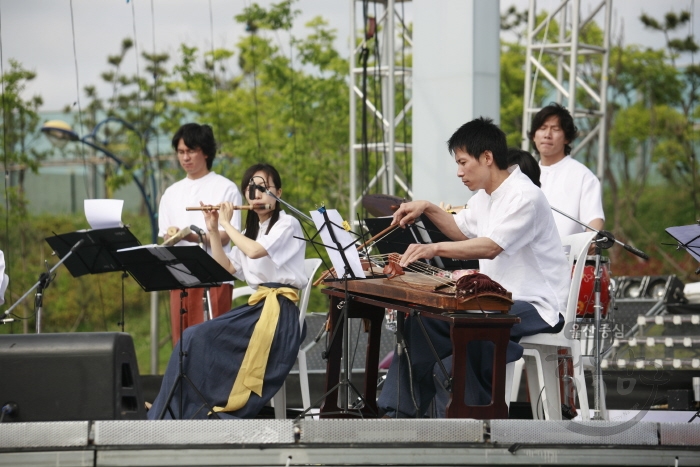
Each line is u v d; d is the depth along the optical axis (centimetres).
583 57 4041
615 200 4150
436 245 1126
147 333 3775
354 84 2277
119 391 1028
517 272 1202
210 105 3509
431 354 1145
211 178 1620
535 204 1159
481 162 1162
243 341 1271
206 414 1235
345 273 1102
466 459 1004
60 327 3738
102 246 1277
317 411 1459
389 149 2144
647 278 2017
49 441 993
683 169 4194
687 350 1466
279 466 994
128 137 3519
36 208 4172
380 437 1002
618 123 4141
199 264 1167
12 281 3628
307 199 3431
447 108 1852
